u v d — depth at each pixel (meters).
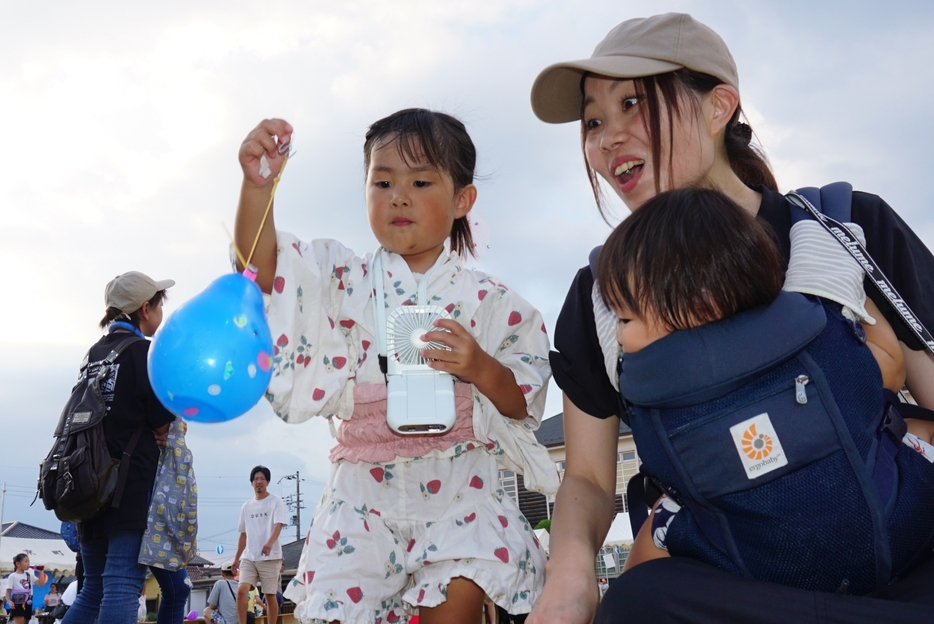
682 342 1.21
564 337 1.82
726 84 1.85
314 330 2.06
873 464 1.14
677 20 1.86
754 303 1.21
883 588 1.15
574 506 1.62
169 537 3.61
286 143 1.86
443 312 2.06
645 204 1.33
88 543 3.61
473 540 1.95
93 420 3.45
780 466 1.13
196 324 1.44
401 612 2.04
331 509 2.03
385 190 2.26
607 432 1.79
